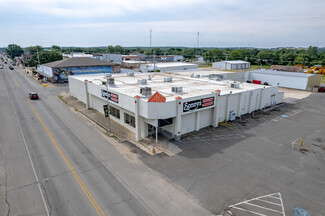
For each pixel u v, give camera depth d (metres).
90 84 40.47
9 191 18.22
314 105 49.25
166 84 41.81
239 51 165.88
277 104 50.00
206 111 32.94
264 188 19.03
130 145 27.25
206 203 17.03
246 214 15.99
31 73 103.69
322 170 22.16
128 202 16.95
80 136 29.83
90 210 16.06
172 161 23.41
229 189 18.80
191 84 42.91
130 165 22.48
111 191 18.30
